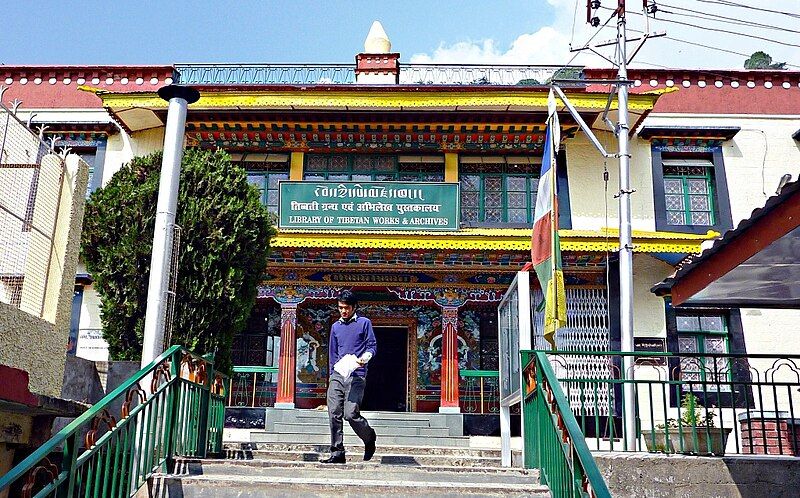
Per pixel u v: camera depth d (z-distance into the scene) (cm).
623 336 1161
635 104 1605
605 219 1700
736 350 1633
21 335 750
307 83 1744
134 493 690
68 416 821
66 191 861
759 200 1734
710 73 1808
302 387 1767
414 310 1819
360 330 923
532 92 1625
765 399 1614
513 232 1611
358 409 895
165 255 927
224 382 1043
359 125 1692
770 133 1775
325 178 1744
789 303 991
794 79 1812
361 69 1794
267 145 1742
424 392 1784
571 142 1748
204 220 1141
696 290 835
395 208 1625
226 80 1795
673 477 797
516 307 977
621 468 798
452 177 1730
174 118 973
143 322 1119
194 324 1098
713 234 1598
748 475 798
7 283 777
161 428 771
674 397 1584
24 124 801
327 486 700
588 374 1606
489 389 1752
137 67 1797
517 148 1741
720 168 1747
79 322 1639
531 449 834
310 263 1659
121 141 1756
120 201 1167
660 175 1734
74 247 867
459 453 1116
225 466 794
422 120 1675
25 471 508
